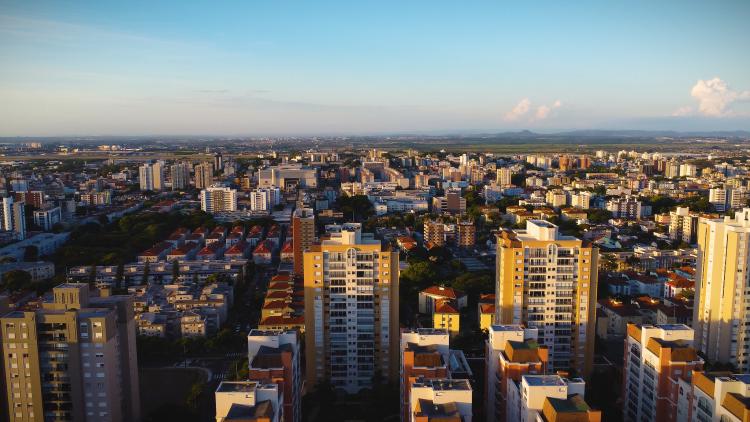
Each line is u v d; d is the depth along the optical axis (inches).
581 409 7810.0
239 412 7785.4
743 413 7657.5
